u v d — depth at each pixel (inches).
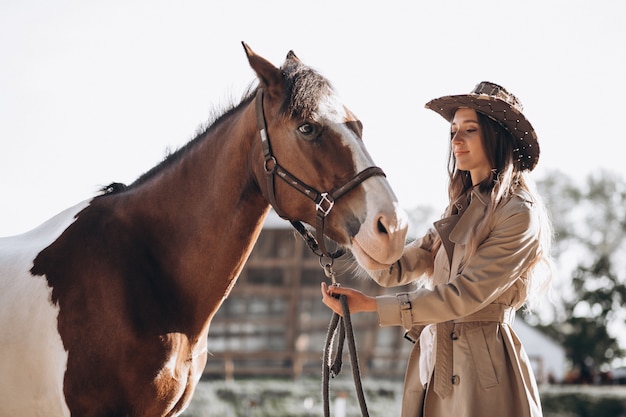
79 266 108.3
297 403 557.6
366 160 102.0
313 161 103.2
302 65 109.0
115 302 104.5
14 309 107.6
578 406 668.1
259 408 539.2
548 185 1839.3
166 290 109.6
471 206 107.9
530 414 99.4
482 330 103.4
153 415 106.1
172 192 113.3
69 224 115.0
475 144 108.6
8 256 114.3
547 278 106.7
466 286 99.6
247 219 111.8
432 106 114.6
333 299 103.6
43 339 105.6
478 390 100.8
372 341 685.9
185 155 115.1
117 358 102.8
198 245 110.7
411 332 115.6
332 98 104.4
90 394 102.6
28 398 106.7
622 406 661.3
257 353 686.5
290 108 103.4
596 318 1670.8
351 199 101.1
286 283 684.7
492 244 101.2
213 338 690.8
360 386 98.7
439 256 113.3
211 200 111.1
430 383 106.1
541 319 1701.5
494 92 109.2
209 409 523.8
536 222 102.7
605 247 1740.9
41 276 109.1
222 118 116.5
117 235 110.7
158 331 105.0
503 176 104.8
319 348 693.3
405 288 625.9
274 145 106.9
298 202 105.6
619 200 1781.5
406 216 100.7
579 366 1562.5
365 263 99.6
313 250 114.5
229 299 690.2
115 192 120.5
